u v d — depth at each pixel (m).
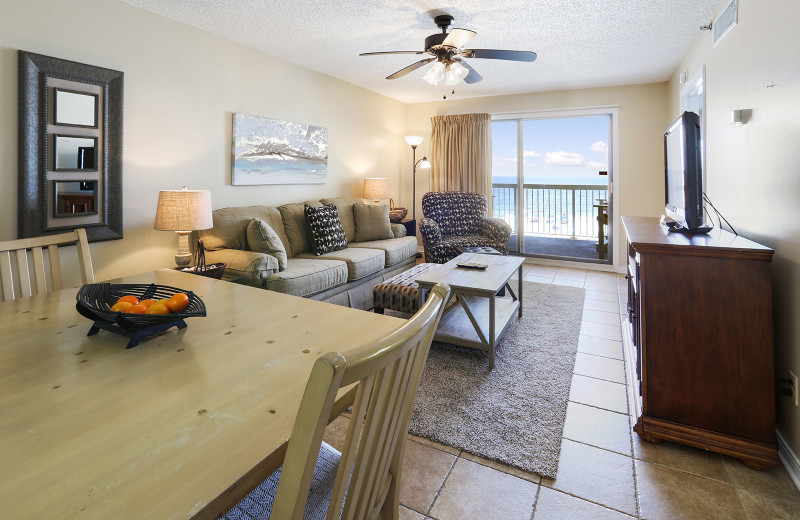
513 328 3.29
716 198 2.89
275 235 3.36
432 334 0.86
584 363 2.67
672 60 4.14
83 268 1.74
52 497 0.57
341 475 0.63
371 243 4.62
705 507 1.51
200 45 3.43
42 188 2.56
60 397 0.84
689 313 1.81
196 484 0.60
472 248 4.60
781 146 1.81
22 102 2.45
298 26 3.33
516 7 2.93
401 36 3.52
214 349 1.07
